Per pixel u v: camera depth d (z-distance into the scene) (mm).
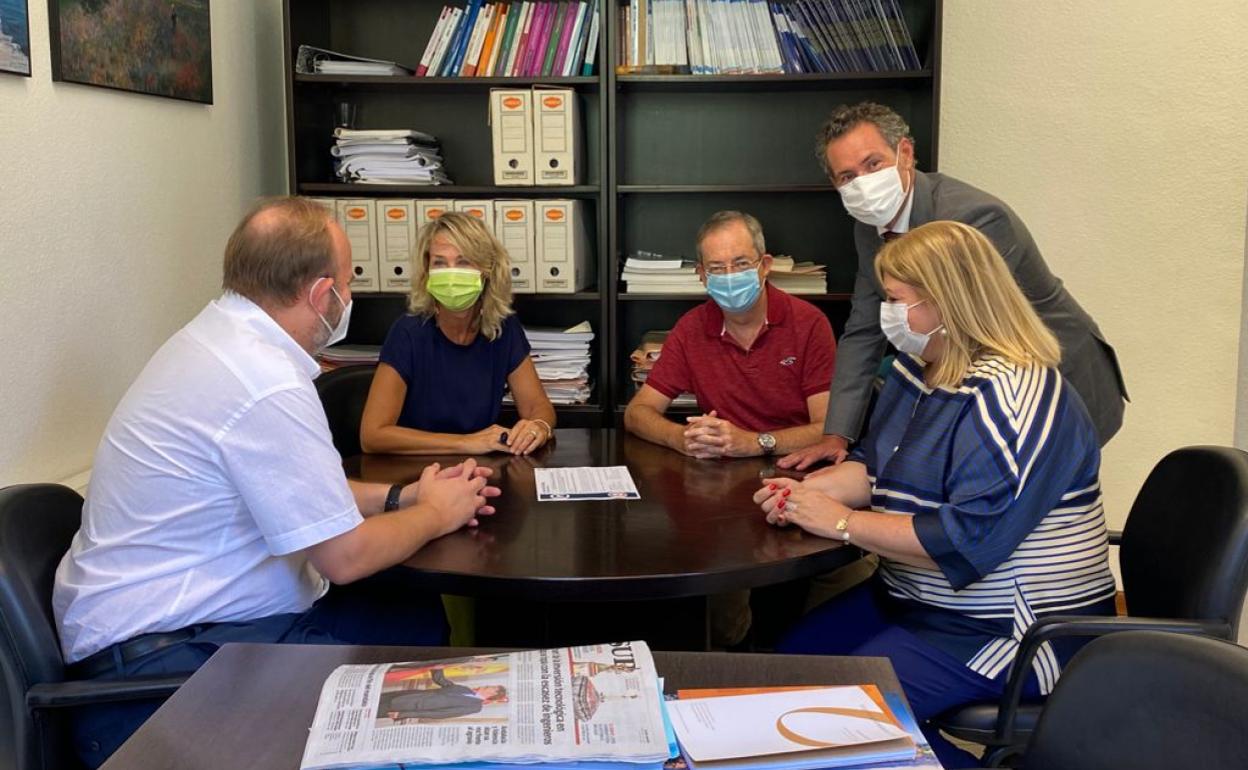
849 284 3441
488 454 2418
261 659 1224
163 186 2729
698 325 2686
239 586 1645
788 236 3449
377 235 3178
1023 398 1690
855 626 1918
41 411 2207
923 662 1732
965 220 2193
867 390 2424
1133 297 3398
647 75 3121
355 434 2705
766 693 1126
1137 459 3473
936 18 2986
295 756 1006
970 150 3447
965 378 1763
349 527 1600
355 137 3213
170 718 1083
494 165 3188
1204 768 973
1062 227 3414
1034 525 1686
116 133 2494
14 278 2115
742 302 2469
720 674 1177
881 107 2279
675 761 990
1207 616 1539
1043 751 1106
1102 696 1063
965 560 1661
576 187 3170
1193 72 3240
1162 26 3238
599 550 1688
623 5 3186
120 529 1606
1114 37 3277
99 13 2387
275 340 1679
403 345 2572
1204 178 3283
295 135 3176
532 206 3139
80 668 1566
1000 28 3359
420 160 3209
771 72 3127
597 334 3492
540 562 1630
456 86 3338
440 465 2311
